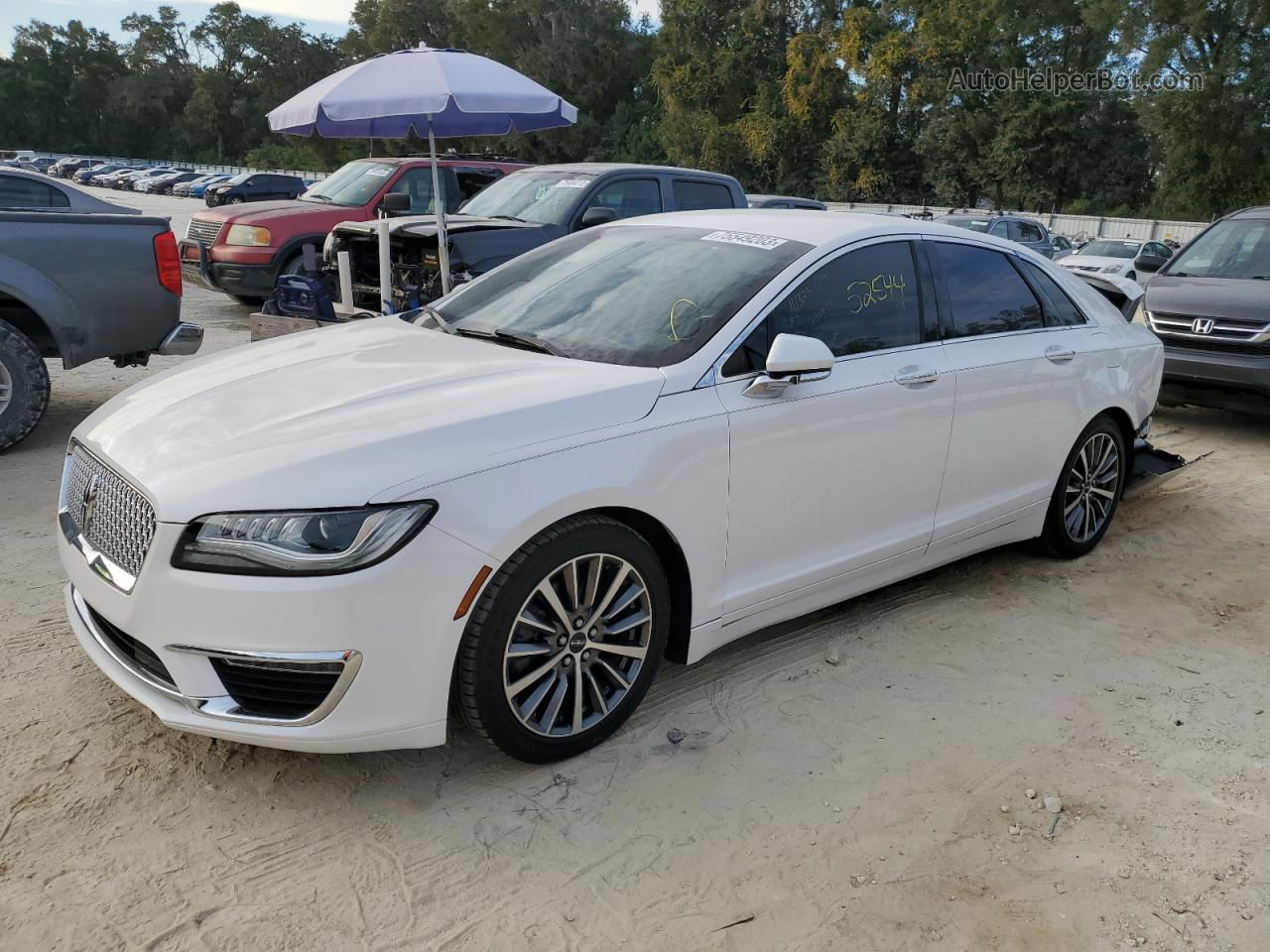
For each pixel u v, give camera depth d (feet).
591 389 9.96
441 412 9.34
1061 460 15.34
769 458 11.00
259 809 9.14
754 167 173.37
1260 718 11.52
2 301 19.84
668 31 175.73
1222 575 16.08
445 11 226.17
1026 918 8.18
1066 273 16.14
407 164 36.17
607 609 10.00
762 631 13.37
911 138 162.91
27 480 17.74
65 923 7.64
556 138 202.39
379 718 8.60
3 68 337.52
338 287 27.45
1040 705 11.64
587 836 8.99
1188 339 25.12
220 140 327.06
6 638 11.96
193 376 11.23
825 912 8.18
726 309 11.26
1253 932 8.09
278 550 8.19
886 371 12.31
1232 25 132.16
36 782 9.29
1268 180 135.85
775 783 9.88
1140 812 9.62
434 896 8.16
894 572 13.25
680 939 7.84
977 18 148.66
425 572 8.47
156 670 9.00
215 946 7.52
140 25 347.97
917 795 9.78
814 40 157.69
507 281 13.73
